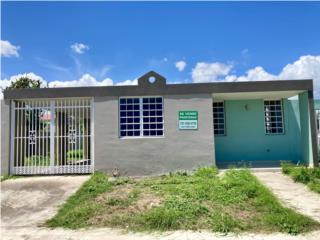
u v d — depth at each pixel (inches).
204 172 405.4
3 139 444.5
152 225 237.3
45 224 255.9
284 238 208.4
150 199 297.0
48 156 453.7
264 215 247.6
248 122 533.3
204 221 240.5
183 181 373.7
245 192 305.1
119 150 440.1
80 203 304.2
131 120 450.3
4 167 439.5
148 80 447.5
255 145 530.3
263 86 449.7
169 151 438.9
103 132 442.6
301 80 450.9
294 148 525.0
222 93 455.5
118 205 283.1
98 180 387.9
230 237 212.5
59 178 417.4
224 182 341.1
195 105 444.8
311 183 348.8
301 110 480.4
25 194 346.9
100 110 445.1
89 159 469.1
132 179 405.7
